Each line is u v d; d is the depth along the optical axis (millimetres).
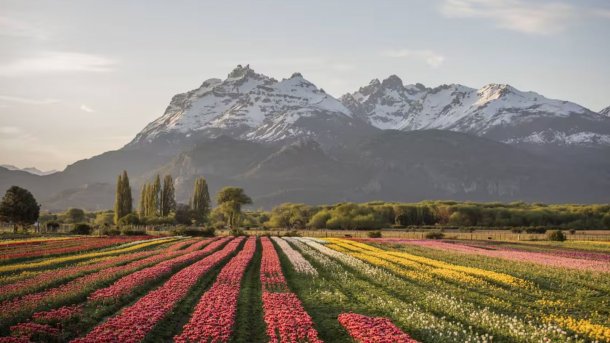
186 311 31609
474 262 55219
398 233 120812
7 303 30969
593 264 53656
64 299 32156
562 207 189250
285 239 95438
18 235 98750
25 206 117625
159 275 42375
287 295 35500
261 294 37281
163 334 26969
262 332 27578
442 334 25891
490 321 28375
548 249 75938
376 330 26016
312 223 162250
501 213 169375
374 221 153125
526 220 161500
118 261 52375
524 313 31609
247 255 60812
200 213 173125
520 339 25703
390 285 40406
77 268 45969
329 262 55719
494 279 42469
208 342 25188
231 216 155500
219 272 47500
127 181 149625
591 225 153000
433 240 95875
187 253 62938
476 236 109125
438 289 38719
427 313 29984
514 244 87188
